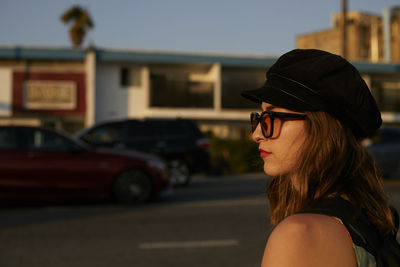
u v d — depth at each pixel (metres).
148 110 25.30
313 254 0.76
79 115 24.25
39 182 8.41
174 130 12.92
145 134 12.65
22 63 24.02
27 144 8.50
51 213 7.84
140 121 12.79
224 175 17.12
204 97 26.28
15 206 8.72
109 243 5.69
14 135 8.51
